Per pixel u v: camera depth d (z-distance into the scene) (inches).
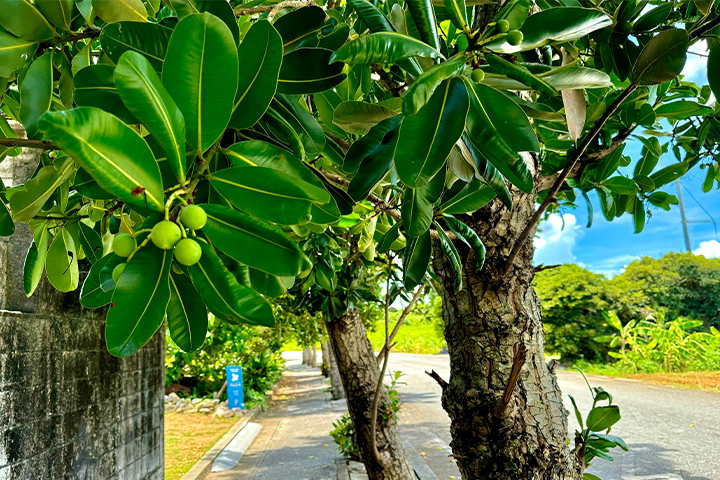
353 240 131.1
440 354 1424.7
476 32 33.3
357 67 58.3
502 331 64.4
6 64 38.3
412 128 31.8
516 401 62.4
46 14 39.1
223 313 29.1
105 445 142.7
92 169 22.6
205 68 27.7
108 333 26.6
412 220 45.1
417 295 123.0
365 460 168.4
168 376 545.6
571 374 670.5
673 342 681.0
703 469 242.4
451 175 54.4
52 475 115.0
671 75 41.9
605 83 37.9
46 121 20.6
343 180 56.6
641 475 236.1
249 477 263.0
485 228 65.8
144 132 37.5
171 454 299.7
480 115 33.3
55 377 118.4
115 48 36.6
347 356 175.5
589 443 79.7
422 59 39.4
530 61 48.6
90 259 62.0
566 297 828.0
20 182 110.0
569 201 104.0
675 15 55.2
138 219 50.8
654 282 856.3
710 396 450.3
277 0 56.1
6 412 100.0
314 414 489.4
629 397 455.8
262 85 32.8
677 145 97.1
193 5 36.6
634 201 95.1
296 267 28.5
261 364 625.3
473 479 64.2
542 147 87.1
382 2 65.4
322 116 55.9
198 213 27.5
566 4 48.2
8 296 106.8
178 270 33.5
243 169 29.5
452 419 67.6
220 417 444.1
